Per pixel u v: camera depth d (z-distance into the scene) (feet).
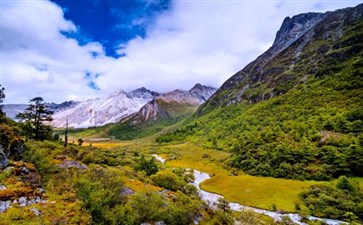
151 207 94.43
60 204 62.34
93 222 63.10
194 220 116.57
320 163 258.98
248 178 266.98
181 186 178.91
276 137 336.29
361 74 442.91
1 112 119.24
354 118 313.53
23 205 56.95
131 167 221.87
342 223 158.20
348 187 197.67
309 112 389.80
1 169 67.26
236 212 173.99
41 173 80.89
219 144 449.06
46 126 201.16
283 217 167.32
